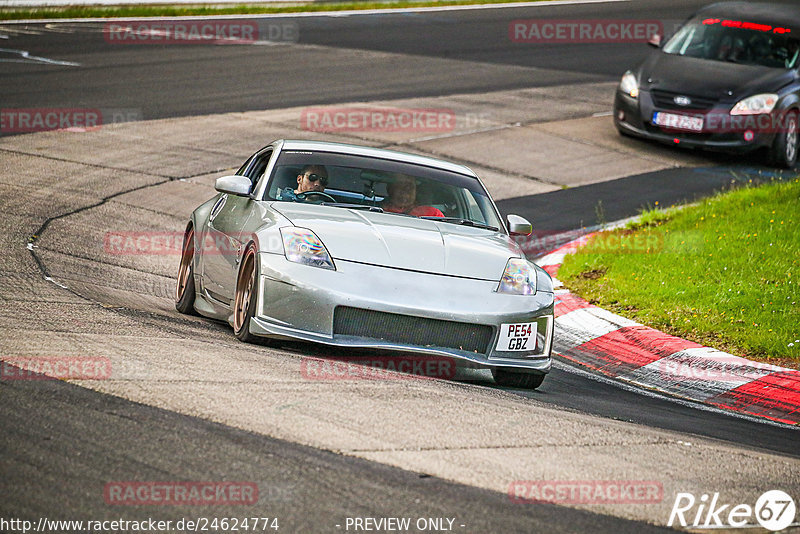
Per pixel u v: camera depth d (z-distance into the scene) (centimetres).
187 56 8194
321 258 2334
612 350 3162
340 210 2600
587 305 3575
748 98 5934
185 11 10506
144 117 6150
